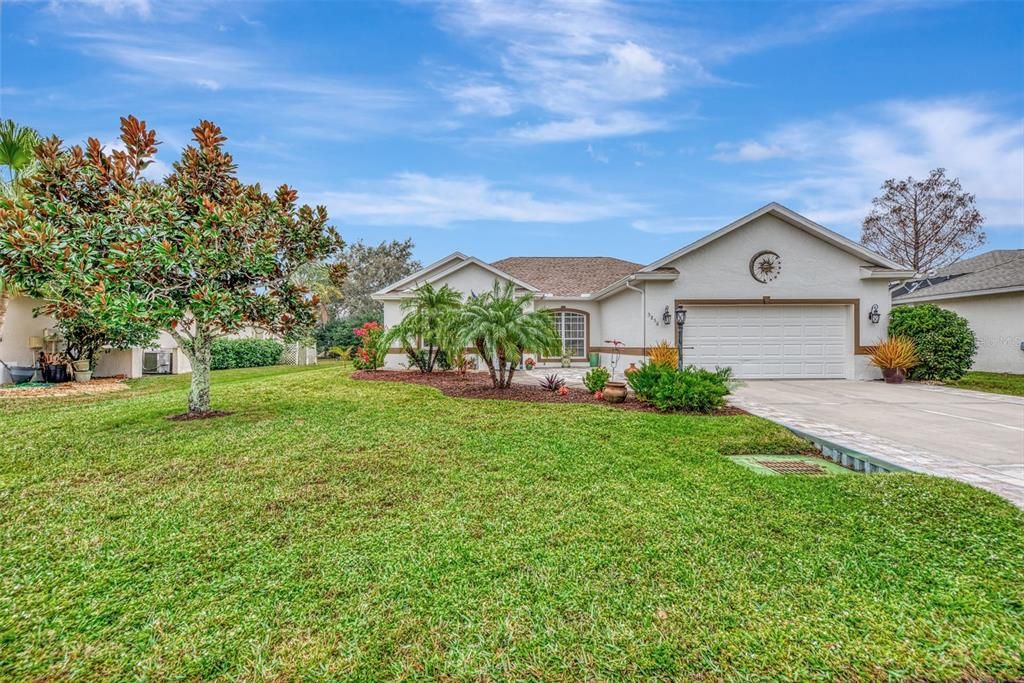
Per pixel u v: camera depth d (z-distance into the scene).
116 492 4.66
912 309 13.45
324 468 5.36
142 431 6.87
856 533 3.76
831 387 12.04
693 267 13.62
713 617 2.76
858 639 2.56
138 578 3.18
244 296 7.79
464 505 4.39
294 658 2.46
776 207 13.25
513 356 9.77
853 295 13.62
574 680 2.31
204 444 6.22
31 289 6.89
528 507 4.34
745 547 3.56
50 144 7.16
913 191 27.77
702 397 8.16
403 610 2.84
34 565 3.35
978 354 16.17
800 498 4.47
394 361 15.93
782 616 2.76
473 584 3.11
